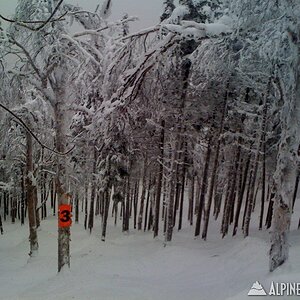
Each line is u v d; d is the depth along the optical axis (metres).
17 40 12.84
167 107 16.75
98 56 13.51
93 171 24.62
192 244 18.36
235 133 18.58
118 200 22.55
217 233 22.86
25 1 12.27
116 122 13.56
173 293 10.27
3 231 30.95
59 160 13.10
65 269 12.91
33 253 17.97
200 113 18.09
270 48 9.60
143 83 13.91
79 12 12.88
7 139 20.55
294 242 15.05
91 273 13.05
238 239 17.81
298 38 8.97
